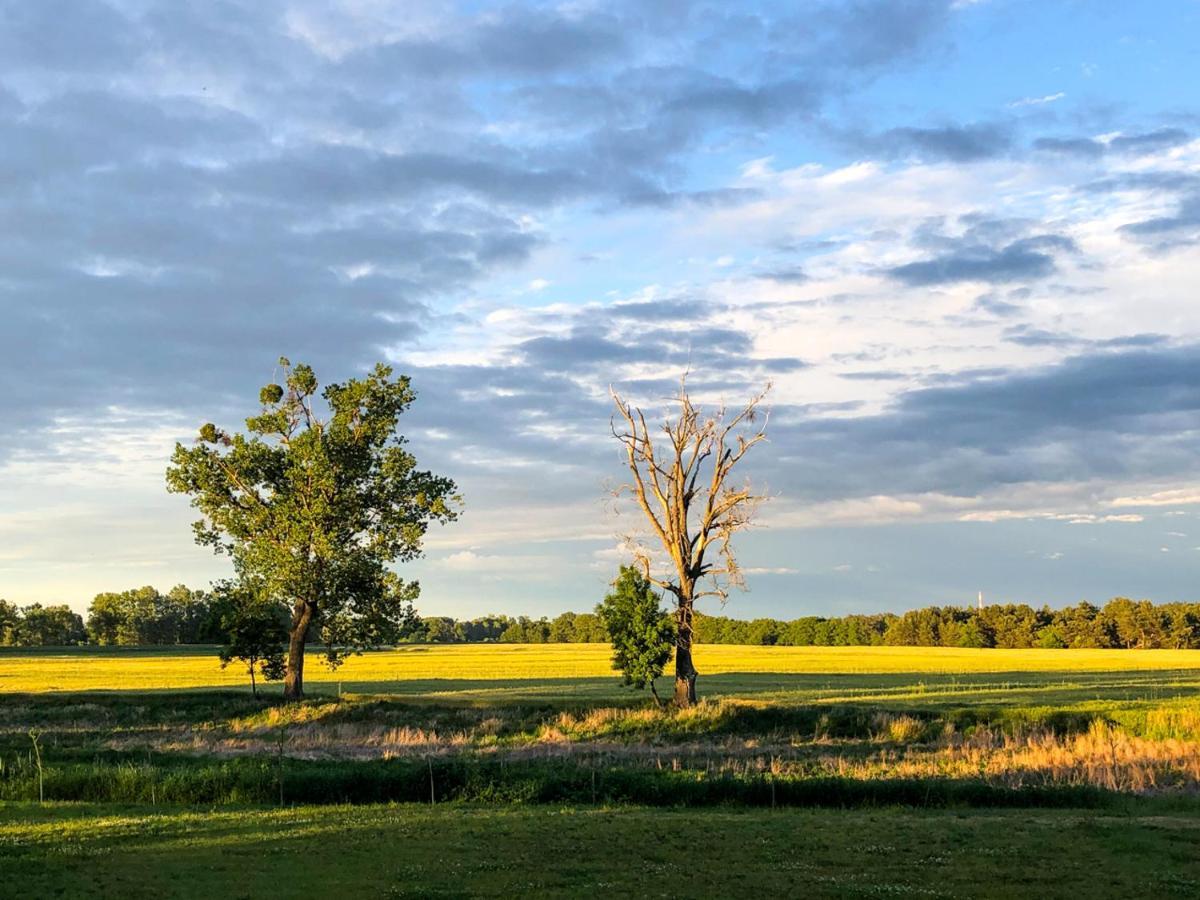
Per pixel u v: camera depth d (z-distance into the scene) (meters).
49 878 17.05
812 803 25.97
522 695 60.44
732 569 51.47
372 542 54.44
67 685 72.00
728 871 17.69
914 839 20.39
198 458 54.09
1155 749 34.56
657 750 39.53
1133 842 20.02
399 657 133.50
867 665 106.25
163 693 57.66
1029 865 18.14
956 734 41.72
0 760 31.83
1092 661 116.94
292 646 55.12
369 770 28.30
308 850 19.41
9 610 190.25
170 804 26.30
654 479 52.72
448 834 20.95
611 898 15.87
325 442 53.81
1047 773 30.80
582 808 25.25
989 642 183.25
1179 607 174.88
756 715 46.12
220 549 55.94
